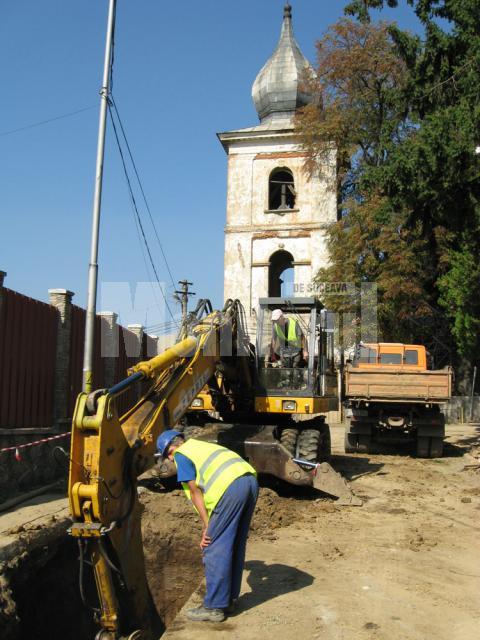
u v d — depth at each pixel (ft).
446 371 51.80
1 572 22.57
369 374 52.37
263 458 34.04
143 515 29.99
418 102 61.11
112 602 18.44
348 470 46.29
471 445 62.13
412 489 38.96
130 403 55.42
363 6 70.54
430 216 61.72
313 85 103.96
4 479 34.91
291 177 113.39
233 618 18.48
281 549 25.79
